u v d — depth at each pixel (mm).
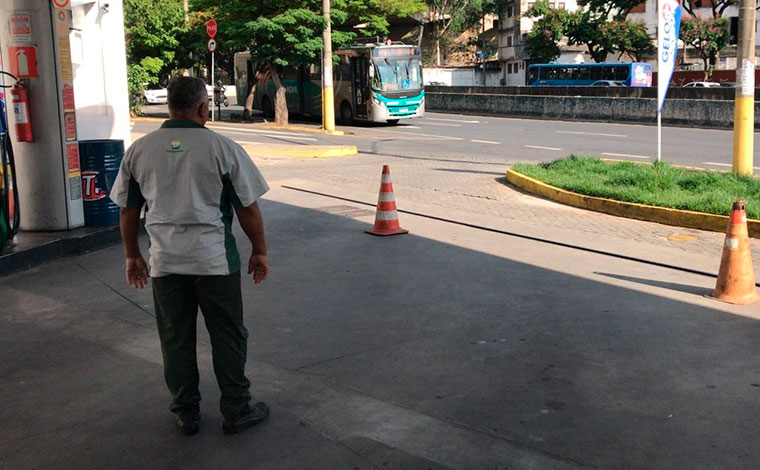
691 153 18594
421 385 4648
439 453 3762
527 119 33750
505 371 4859
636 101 30125
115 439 3945
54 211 8352
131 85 28203
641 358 5059
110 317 6047
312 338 5527
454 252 8109
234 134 24234
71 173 8430
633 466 3639
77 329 5754
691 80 57500
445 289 6734
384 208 9016
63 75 8250
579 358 5070
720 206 9570
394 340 5461
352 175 14883
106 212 8773
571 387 4594
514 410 4273
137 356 5168
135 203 3920
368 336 5555
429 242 8617
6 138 7668
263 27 25344
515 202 11750
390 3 30766
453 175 14969
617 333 5555
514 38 70000
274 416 4195
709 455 3738
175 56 30734
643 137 23266
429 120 33031
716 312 6043
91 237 8320
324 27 24844
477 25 80688
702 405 4324
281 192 12227
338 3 27734
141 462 3707
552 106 33469
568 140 22562
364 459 3709
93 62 10000
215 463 3686
